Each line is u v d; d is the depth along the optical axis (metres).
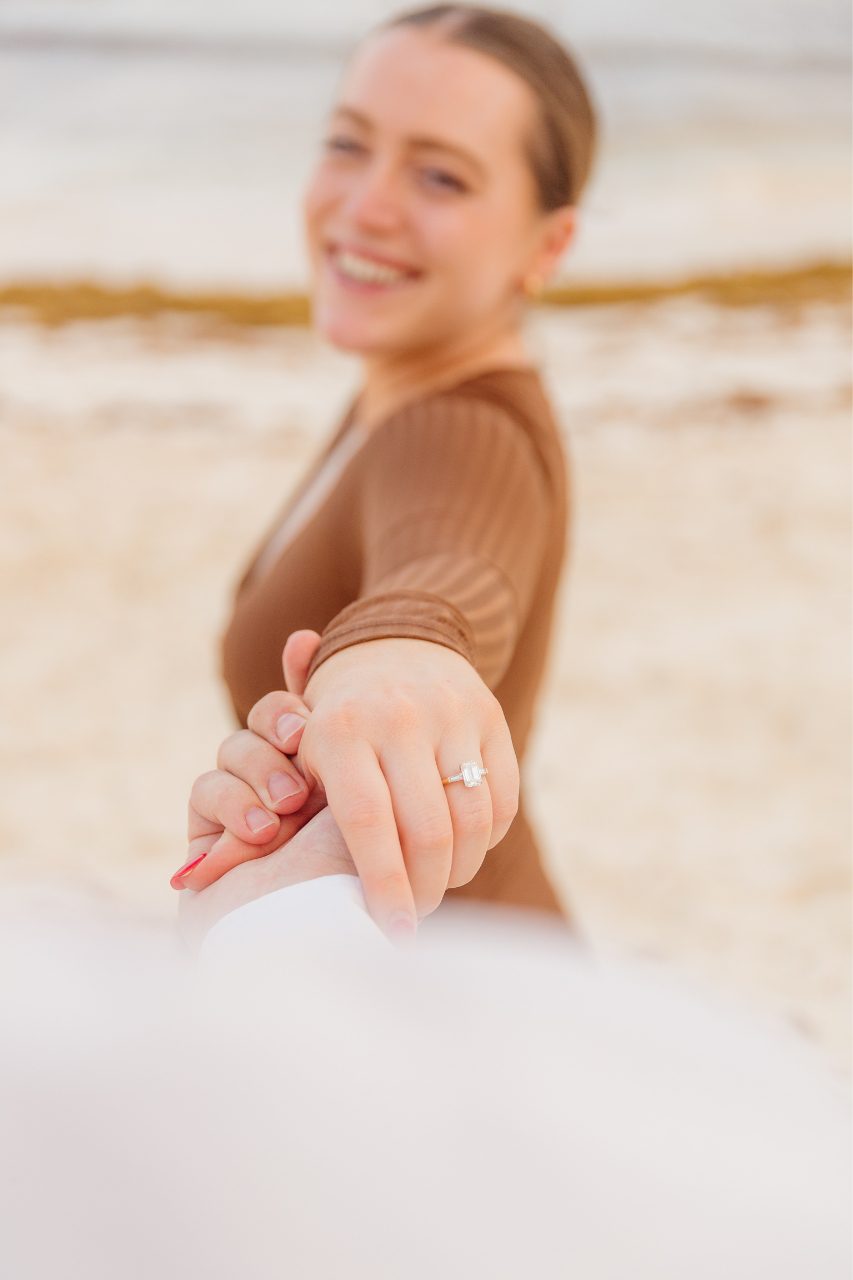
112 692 4.83
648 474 7.23
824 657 5.24
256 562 1.62
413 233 1.40
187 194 16.08
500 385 1.17
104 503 6.61
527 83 1.40
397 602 0.79
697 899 3.56
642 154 19.17
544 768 4.34
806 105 23.81
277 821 0.68
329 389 8.55
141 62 25.34
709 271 12.36
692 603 5.75
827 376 8.89
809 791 4.21
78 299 10.58
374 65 1.42
